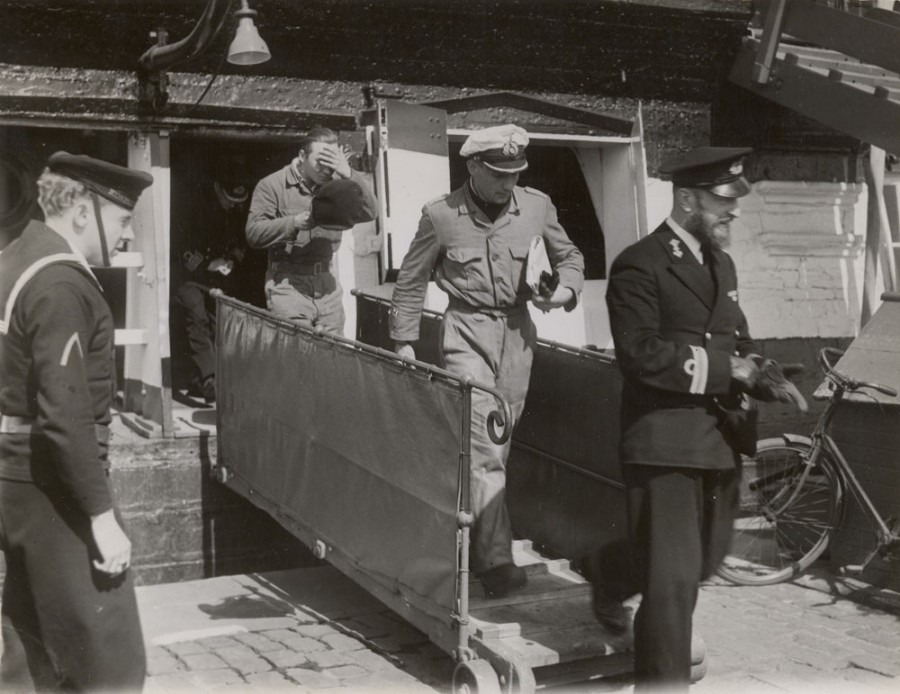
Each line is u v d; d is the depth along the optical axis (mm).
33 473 3016
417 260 4688
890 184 8445
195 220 8078
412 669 4605
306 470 5074
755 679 4539
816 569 6145
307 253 5891
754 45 7188
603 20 6934
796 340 7777
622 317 3744
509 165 4457
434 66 6684
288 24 6203
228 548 6121
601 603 4332
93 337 3066
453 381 3941
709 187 3752
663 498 3684
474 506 4516
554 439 5070
